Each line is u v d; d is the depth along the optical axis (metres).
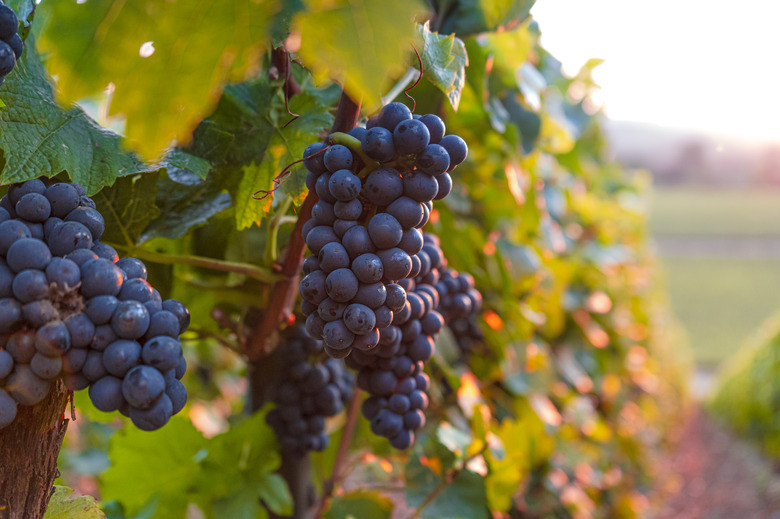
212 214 0.53
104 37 0.32
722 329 7.66
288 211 0.61
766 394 3.65
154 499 0.67
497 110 0.84
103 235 0.51
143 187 0.50
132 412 0.36
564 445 1.34
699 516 3.05
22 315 0.35
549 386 1.23
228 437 0.66
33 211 0.37
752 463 3.59
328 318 0.41
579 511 1.30
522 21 0.74
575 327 1.72
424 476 0.73
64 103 0.32
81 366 0.36
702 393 5.75
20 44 0.39
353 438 0.87
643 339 2.94
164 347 0.36
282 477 0.73
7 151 0.41
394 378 0.50
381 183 0.40
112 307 0.36
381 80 0.31
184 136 0.33
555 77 1.35
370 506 0.74
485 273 0.90
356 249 0.41
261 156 0.52
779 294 9.31
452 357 0.82
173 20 0.32
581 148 2.15
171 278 0.56
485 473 0.73
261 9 0.32
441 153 0.40
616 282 2.26
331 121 0.53
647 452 2.99
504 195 1.01
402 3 0.31
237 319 0.67
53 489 0.43
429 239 0.53
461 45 0.51
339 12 0.31
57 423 0.40
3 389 0.35
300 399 0.63
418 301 0.48
